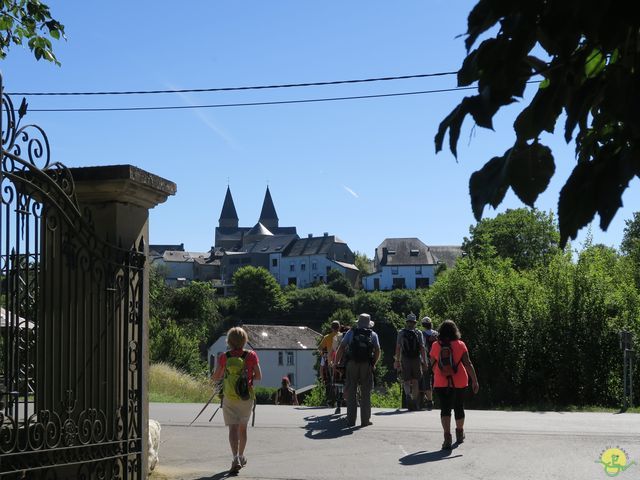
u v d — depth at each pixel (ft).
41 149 20.92
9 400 19.72
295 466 30.66
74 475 23.04
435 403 68.13
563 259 80.94
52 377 20.84
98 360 23.47
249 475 28.81
